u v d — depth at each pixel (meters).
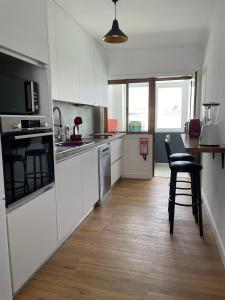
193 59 4.46
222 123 2.33
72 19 3.06
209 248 2.29
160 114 6.25
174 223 2.82
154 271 1.96
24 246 1.71
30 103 1.86
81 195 2.75
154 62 4.64
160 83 6.09
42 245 1.95
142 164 4.88
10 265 1.57
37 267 1.89
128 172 4.95
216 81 2.74
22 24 1.66
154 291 1.74
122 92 5.31
